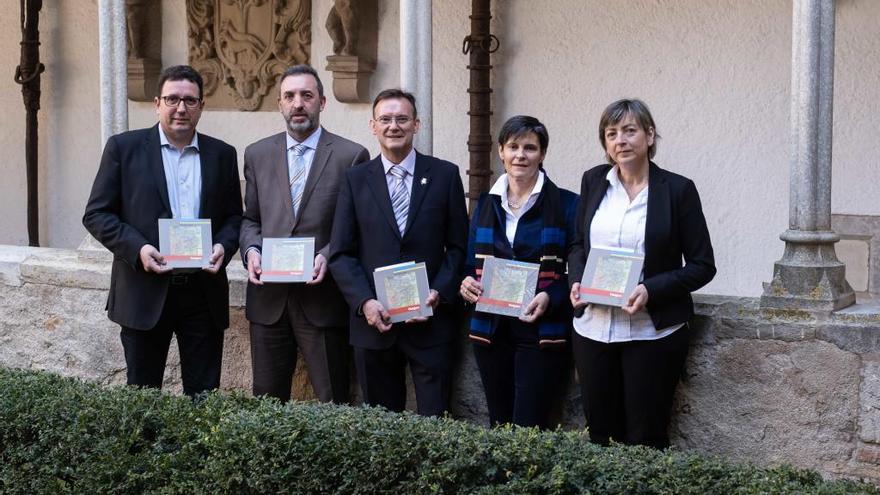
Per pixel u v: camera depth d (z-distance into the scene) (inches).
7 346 268.5
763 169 319.9
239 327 244.5
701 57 325.4
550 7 343.0
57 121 402.3
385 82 362.3
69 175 402.9
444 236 210.1
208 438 176.1
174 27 387.9
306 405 183.3
